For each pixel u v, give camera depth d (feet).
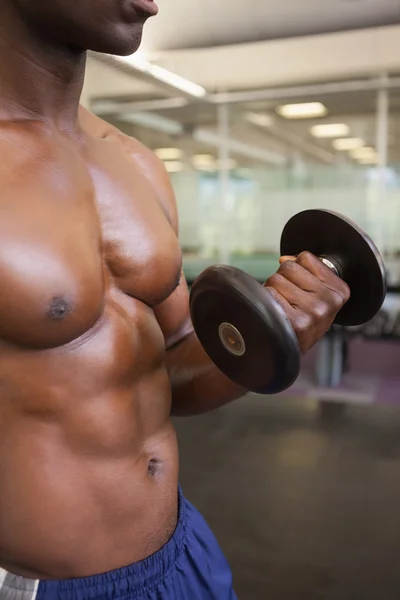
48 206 2.24
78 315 2.17
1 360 2.16
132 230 2.50
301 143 19.86
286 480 8.96
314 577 6.41
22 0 2.20
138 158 2.92
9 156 2.26
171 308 2.90
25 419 2.19
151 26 12.24
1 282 2.05
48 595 2.26
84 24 2.19
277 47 14.03
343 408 12.70
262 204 17.80
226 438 10.87
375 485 8.77
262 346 1.99
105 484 2.30
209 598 2.73
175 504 2.66
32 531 2.23
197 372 2.86
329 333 14.15
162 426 2.61
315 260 2.35
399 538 7.21
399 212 16.19
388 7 12.09
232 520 7.68
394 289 14.03
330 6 11.87
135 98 16.60
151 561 2.45
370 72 14.38
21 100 2.39
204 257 18.07
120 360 2.33
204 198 18.35
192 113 17.78
